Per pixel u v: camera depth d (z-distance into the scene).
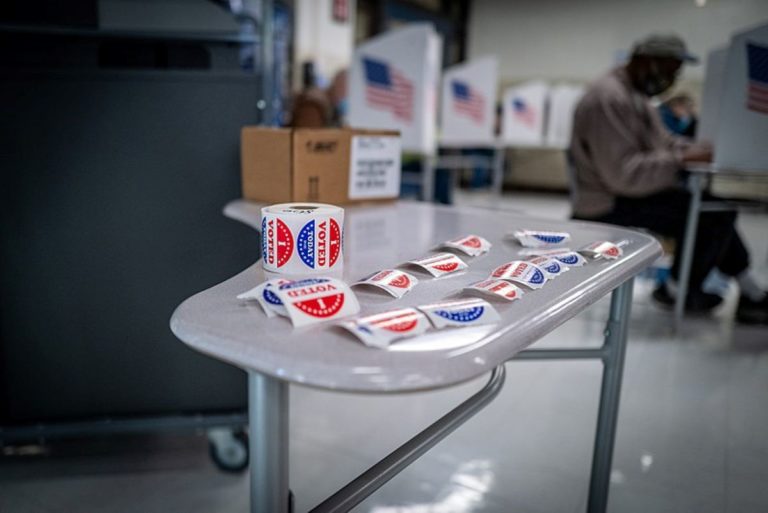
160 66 1.69
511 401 2.14
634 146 2.78
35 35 1.55
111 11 1.56
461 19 9.20
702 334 2.89
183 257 1.68
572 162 3.03
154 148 1.62
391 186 1.61
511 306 0.71
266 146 1.44
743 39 2.61
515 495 1.59
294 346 0.58
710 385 2.32
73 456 1.74
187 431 1.78
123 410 1.73
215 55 1.68
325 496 1.55
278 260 0.84
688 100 4.47
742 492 1.63
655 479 1.68
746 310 3.04
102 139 1.59
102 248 1.64
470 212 1.48
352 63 4.02
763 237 5.81
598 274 0.88
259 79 1.63
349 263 0.93
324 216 0.84
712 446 1.87
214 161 1.65
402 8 7.61
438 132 5.63
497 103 8.59
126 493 1.56
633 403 2.15
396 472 0.85
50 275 1.63
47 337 1.66
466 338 0.60
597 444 1.40
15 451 1.76
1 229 1.59
